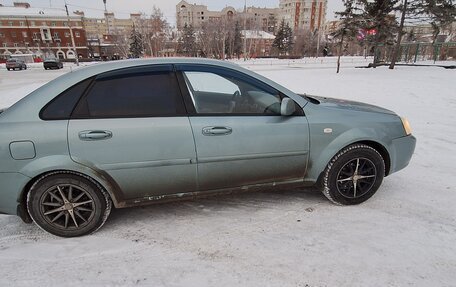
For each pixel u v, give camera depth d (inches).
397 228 107.4
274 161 112.7
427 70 810.2
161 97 102.6
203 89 107.7
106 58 2827.3
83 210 103.0
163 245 100.1
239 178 111.6
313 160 117.2
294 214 117.4
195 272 87.6
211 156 105.3
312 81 627.8
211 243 100.6
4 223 114.8
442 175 153.3
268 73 878.4
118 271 88.4
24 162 93.4
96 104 97.9
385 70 852.6
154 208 124.0
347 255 93.5
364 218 114.1
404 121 128.6
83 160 96.0
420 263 89.9
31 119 94.3
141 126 98.4
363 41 991.0
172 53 2748.5
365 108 128.3
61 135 94.0
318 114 115.5
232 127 105.7
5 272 88.2
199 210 121.6
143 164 100.4
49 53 2861.7
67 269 89.4
